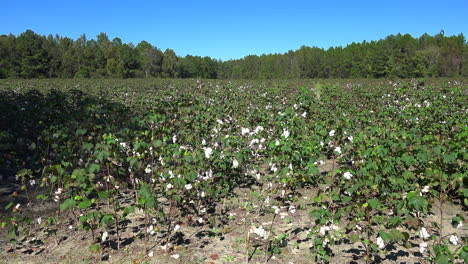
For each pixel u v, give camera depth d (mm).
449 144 5949
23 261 3775
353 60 92250
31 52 73625
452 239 3369
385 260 3816
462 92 15570
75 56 80750
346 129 7672
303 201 5523
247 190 6020
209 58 107938
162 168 5227
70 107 10047
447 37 100438
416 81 20219
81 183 4207
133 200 5355
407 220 3680
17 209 4266
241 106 12344
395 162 5301
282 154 5691
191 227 4625
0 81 34438
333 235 4359
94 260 3801
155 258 3852
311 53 113438
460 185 4020
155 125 7047
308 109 10219
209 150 4961
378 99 13516
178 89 21953
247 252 3836
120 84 29469
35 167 6621
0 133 6840
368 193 4793
